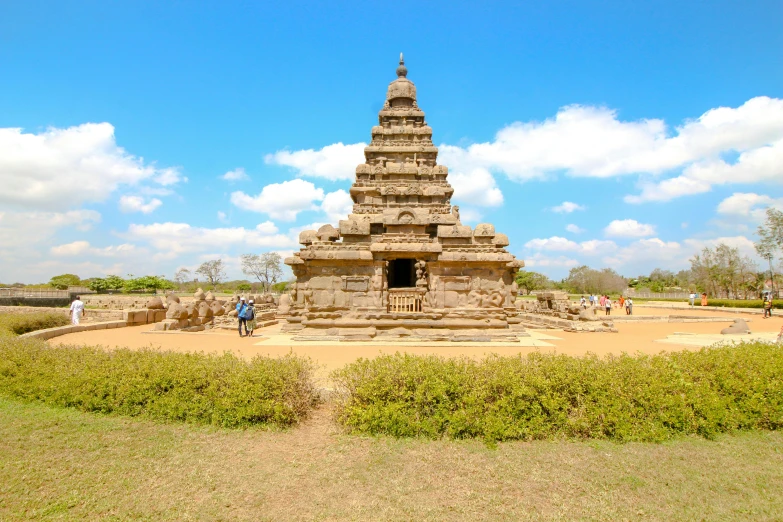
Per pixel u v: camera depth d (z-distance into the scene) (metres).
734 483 6.82
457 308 22.41
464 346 19.73
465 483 6.78
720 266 75.56
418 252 22.41
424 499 6.35
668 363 10.05
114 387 9.73
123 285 84.19
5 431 8.58
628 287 108.38
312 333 22.00
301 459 7.59
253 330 24.94
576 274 112.56
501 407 8.58
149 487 6.64
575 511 6.06
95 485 6.66
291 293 25.06
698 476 7.04
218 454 7.76
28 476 6.88
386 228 24.62
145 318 29.66
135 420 9.26
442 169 31.20
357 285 22.58
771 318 39.91
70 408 9.88
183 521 5.82
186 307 26.23
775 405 9.15
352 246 23.14
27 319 24.61
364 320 22.08
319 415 9.63
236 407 8.97
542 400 8.52
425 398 8.69
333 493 6.51
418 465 7.34
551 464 7.39
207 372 9.64
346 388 9.64
